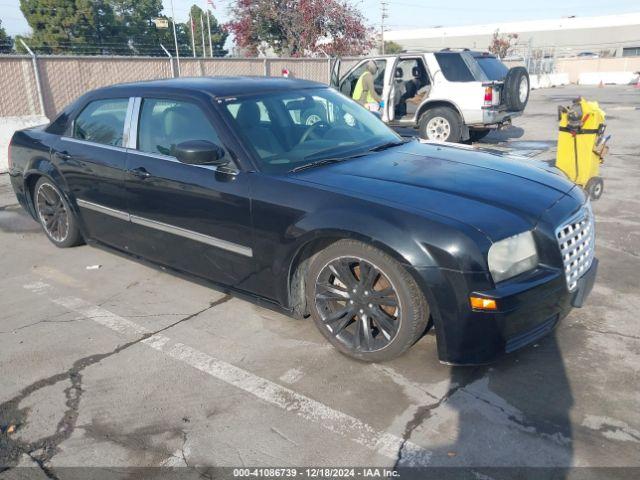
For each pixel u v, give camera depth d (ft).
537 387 9.84
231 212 11.62
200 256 12.78
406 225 9.39
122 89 14.74
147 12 153.28
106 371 10.81
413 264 9.25
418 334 10.03
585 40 217.15
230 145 11.80
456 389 9.86
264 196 11.05
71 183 15.78
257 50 73.72
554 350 10.99
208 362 11.02
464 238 9.06
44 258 17.17
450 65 33.81
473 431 8.78
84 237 16.52
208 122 12.29
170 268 13.96
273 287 11.51
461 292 9.07
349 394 9.84
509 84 33.37
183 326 12.52
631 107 59.72
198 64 42.98
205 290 14.44
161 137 13.29
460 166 11.80
